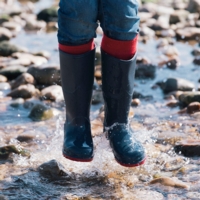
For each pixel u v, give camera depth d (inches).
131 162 105.0
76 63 103.7
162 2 311.9
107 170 114.0
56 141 131.2
